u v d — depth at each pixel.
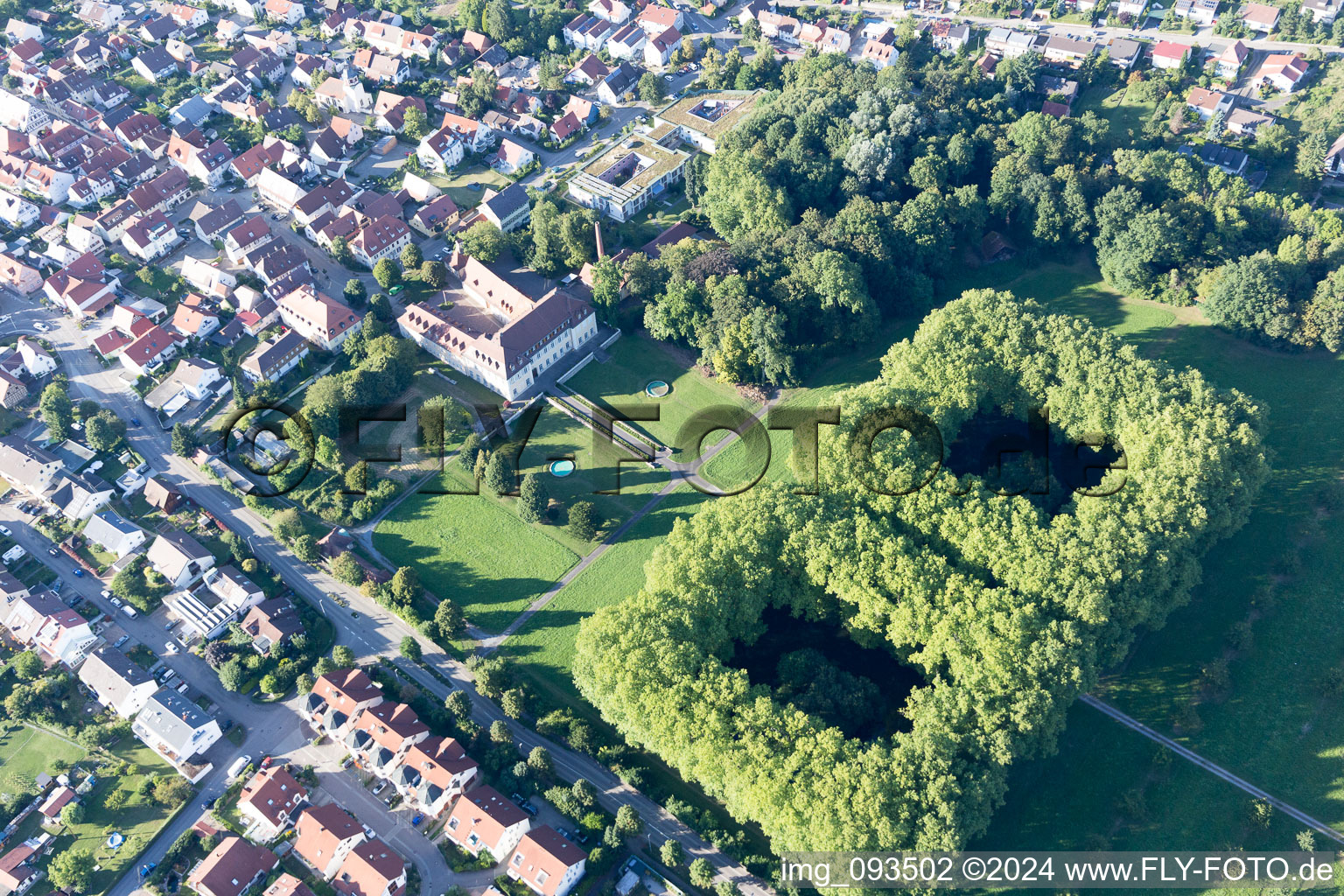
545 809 194.12
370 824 191.75
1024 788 195.88
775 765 176.25
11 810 195.88
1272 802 192.00
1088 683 190.00
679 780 199.12
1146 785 195.38
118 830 193.12
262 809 188.50
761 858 183.88
